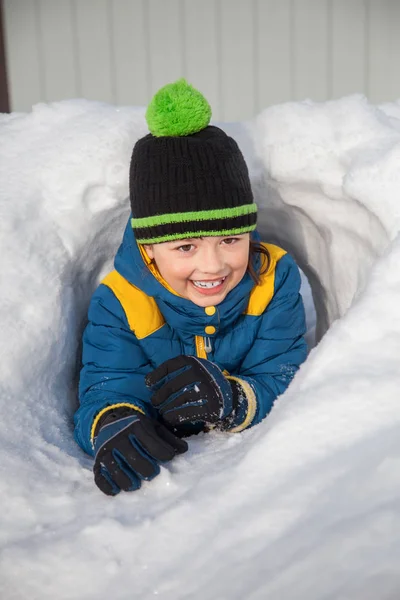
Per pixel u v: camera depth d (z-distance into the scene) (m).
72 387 1.48
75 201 1.46
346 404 0.97
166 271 1.29
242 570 0.84
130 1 3.70
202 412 1.20
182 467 1.14
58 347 1.41
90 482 1.17
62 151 1.49
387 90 3.75
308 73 3.75
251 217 1.28
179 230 1.24
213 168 1.25
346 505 0.84
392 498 0.82
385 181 1.23
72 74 3.83
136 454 1.12
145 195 1.26
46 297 1.39
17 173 1.48
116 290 1.42
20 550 1.00
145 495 1.09
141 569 0.92
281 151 1.45
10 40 3.78
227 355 1.45
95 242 1.53
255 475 0.96
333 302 1.57
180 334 1.43
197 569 0.88
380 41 3.67
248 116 3.84
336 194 1.39
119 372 1.39
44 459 1.21
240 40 3.72
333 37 3.69
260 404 1.33
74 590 0.93
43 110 1.60
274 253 1.46
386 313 1.04
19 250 1.39
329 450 0.93
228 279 1.31
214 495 0.97
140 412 1.29
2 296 1.34
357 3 3.62
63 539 1.01
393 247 1.10
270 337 1.44
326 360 1.04
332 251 1.49
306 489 0.90
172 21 3.72
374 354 1.01
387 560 0.75
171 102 1.26
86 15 3.73
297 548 0.82
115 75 3.81
